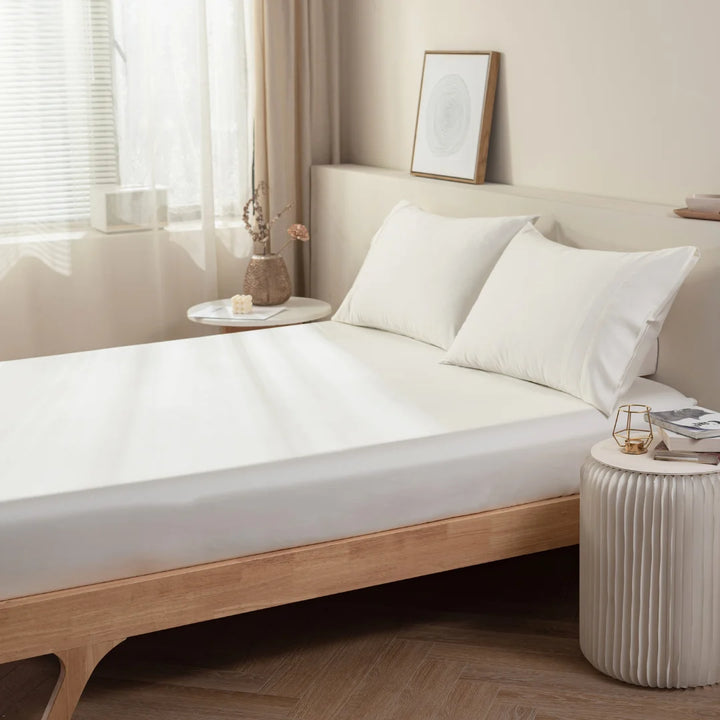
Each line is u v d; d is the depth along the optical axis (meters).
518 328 2.83
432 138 3.92
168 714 2.25
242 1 4.28
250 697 2.31
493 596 2.76
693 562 2.19
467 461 2.44
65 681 2.14
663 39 2.97
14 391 2.88
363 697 2.30
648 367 2.92
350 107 4.58
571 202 3.13
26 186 4.05
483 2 3.67
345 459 2.34
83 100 4.07
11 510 2.08
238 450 2.35
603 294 2.68
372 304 3.47
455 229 3.32
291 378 2.94
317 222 4.54
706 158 2.89
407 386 2.83
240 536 2.25
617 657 2.30
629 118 3.13
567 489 2.57
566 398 2.70
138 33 4.08
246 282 4.08
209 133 4.28
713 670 2.29
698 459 2.25
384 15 4.23
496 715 2.22
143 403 2.73
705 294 2.73
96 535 2.13
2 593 2.08
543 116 3.47
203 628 2.62
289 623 2.64
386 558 2.38
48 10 3.96
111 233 4.21
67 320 4.21
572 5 3.28
